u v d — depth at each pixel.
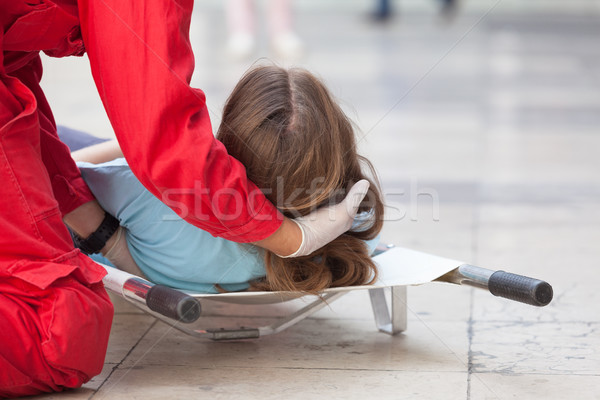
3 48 2.85
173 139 2.71
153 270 3.26
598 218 5.33
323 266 3.12
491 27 16.36
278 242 2.94
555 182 6.25
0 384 2.66
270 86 3.05
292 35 12.48
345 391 2.89
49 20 2.80
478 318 3.69
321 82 3.15
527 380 2.98
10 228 2.73
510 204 5.67
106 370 3.11
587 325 3.58
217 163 2.76
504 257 4.54
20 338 2.69
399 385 2.94
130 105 2.69
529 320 3.65
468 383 2.96
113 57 2.70
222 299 3.31
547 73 11.52
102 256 3.41
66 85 10.48
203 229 2.91
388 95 9.62
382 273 3.25
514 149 7.37
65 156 3.21
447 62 12.26
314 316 3.77
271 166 2.97
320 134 3.00
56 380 2.78
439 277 3.21
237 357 3.24
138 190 3.16
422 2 19.42
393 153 7.17
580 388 2.91
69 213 3.19
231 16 12.28
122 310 3.86
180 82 2.68
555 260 4.48
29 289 2.74
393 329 3.49
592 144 7.58
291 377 3.03
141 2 2.68
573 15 18.72
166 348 3.36
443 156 7.07
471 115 8.86
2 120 2.74
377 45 13.67
